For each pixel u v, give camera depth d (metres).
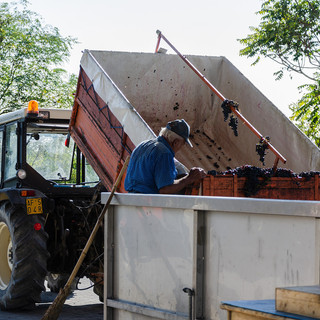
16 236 7.13
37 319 6.70
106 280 3.66
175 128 4.79
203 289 3.04
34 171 7.54
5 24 22.48
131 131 5.64
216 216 2.98
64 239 7.37
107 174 6.32
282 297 2.17
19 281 7.07
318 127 13.95
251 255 2.80
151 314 3.31
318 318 2.06
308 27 14.30
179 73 7.44
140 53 7.22
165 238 3.26
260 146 4.98
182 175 5.02
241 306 2.26
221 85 7.43
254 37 14.70
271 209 2.69
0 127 8.07
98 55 6.97
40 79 22.55
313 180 5.22
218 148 7.34
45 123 8.01
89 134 6.69
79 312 7.12
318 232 2.52
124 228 3.58
